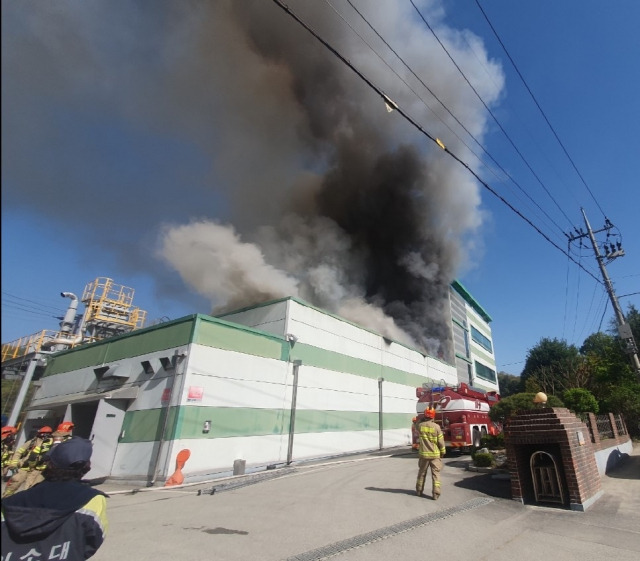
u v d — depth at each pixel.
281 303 14.42
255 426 11.62
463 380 31.28
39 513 1.62
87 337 21.02
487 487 7.26
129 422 10.73
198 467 9.85
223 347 11.29
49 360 15.29
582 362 22.86
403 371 20.16
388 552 3.97
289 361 13.47
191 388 10.18
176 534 4.63
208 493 7.52
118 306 22.88
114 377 11.74
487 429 13.72
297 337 13.84
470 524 4.99
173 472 9.29
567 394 13.99
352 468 10.48
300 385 13.64
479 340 38.91
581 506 5.73
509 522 5.13
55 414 12.69
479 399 14.20
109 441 10.40
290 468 11.08
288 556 3.85
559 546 4.20
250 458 11.21
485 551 4.03
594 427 8.95
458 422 12.42
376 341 18.62
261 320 14.72
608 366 20.09
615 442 10.69
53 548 1.63
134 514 5.76
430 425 6.79
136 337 12.18
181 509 6.07
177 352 10.62
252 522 5.15
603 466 8.90
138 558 3.81
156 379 10.84
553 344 37.00
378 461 11.99
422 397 13.75
